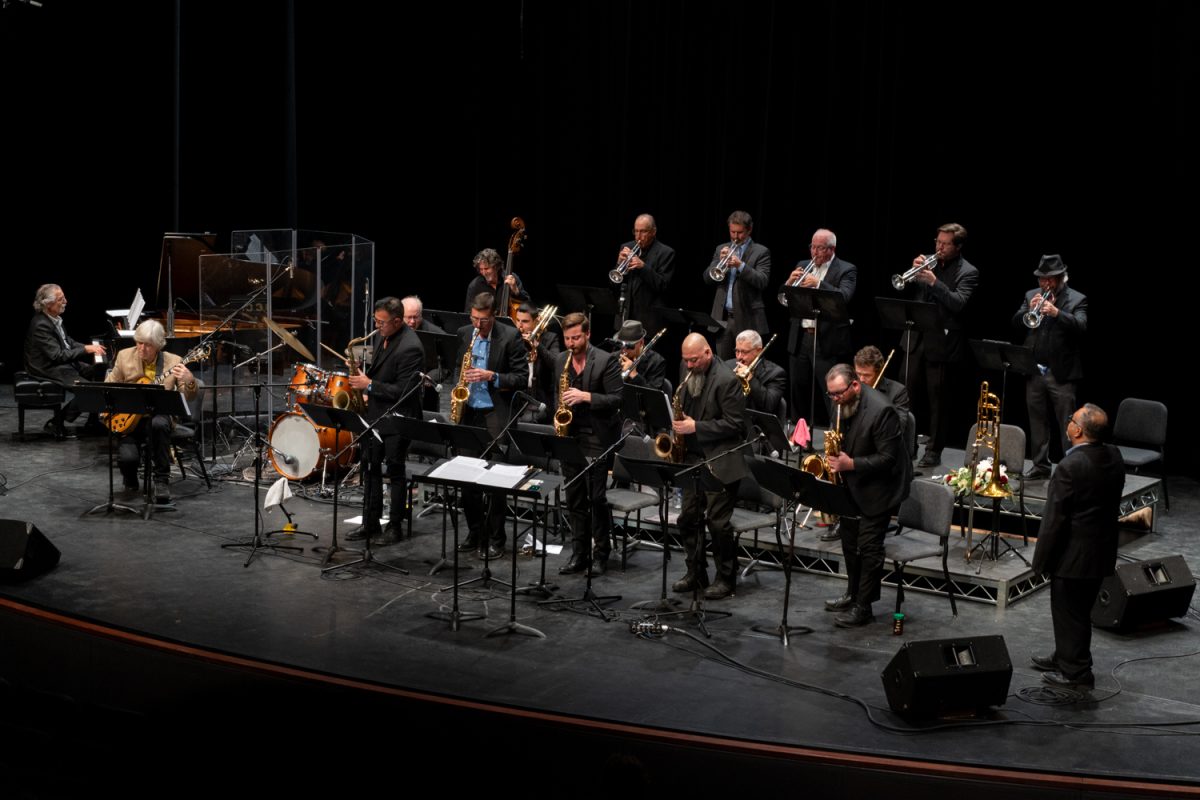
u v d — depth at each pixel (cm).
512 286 1351
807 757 771
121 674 930
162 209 1759
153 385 1103
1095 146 1287
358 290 1405
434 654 909
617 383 1054
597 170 1612
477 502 1109
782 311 1481
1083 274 1315
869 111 1388
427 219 1755
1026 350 1091
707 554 1126
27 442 1452
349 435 1289
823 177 1423
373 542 1137
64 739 833
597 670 887
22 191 1764
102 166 1756
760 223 1470
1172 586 966
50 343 1430
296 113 1759
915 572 1039
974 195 1351
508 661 899
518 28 1658
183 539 1138
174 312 1495
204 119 1747
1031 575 1031
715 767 783
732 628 964
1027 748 779
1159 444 1192
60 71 1731
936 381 1215
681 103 1520
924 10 1344
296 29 1745
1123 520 1182
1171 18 1237
